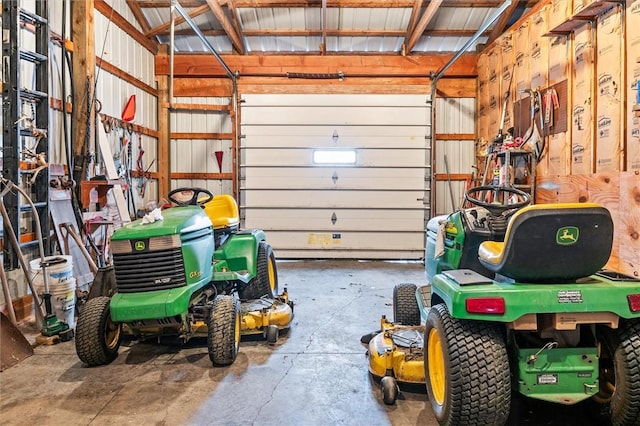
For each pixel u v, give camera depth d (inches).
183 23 259.3
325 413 88.7
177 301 104.7
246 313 129.6
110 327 116.6
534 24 198.5
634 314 72.5
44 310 138.7
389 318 154.4
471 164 285.7
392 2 243.9
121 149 226.1
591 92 157.9
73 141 181.5
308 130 282.0
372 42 284.0
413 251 284.0
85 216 174.4
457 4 245.1
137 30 249.8
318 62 279.9
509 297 72.7
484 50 262.5
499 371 73.4
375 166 282.8
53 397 95.7
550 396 75.6
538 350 75.7
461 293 74.0
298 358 117.8
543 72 190.1
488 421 74.4
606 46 150.1
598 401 83.3
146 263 108.3
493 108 248.7
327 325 146.9
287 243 285.4
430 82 280.1
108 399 94.6
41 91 158.9
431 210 281.7
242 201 284.2
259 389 99.3
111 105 218.2
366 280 221.5
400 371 97.6
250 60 279.4
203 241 122.0
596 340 80.7
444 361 77.3
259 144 282.5
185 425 83.9
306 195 283.6
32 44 157.6
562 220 71.7
